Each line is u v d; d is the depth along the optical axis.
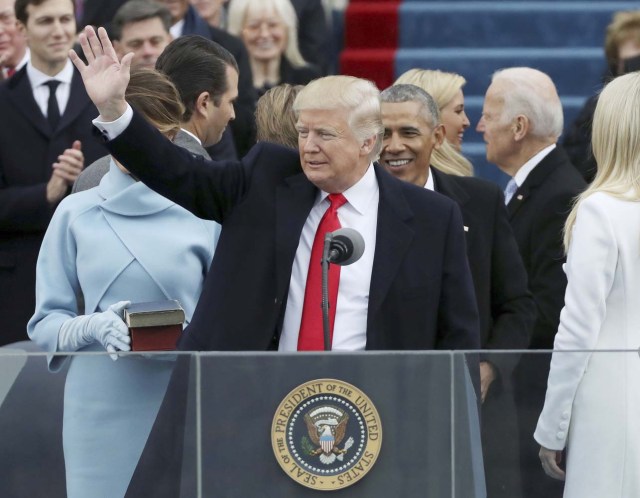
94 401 14.97
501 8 38.47
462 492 14.82
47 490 14.98
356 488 14.77
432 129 20.30
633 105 15.95
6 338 24.19
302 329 15.91
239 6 30.91
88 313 17.27
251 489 14.70
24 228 24.00
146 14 25.67
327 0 36.62
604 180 16.12
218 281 16.00
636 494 15.41
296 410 14.71
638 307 15.81
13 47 27.34
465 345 16.08
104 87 15.39
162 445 14.75
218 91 19.83
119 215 17.33
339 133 15.76
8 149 24.55
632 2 38.81
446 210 16.38
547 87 23.02
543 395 15.05
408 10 38.41
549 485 15.20
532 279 22.27
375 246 16.05
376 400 14.74
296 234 15.96
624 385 15.29
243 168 16.31
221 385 14.70
